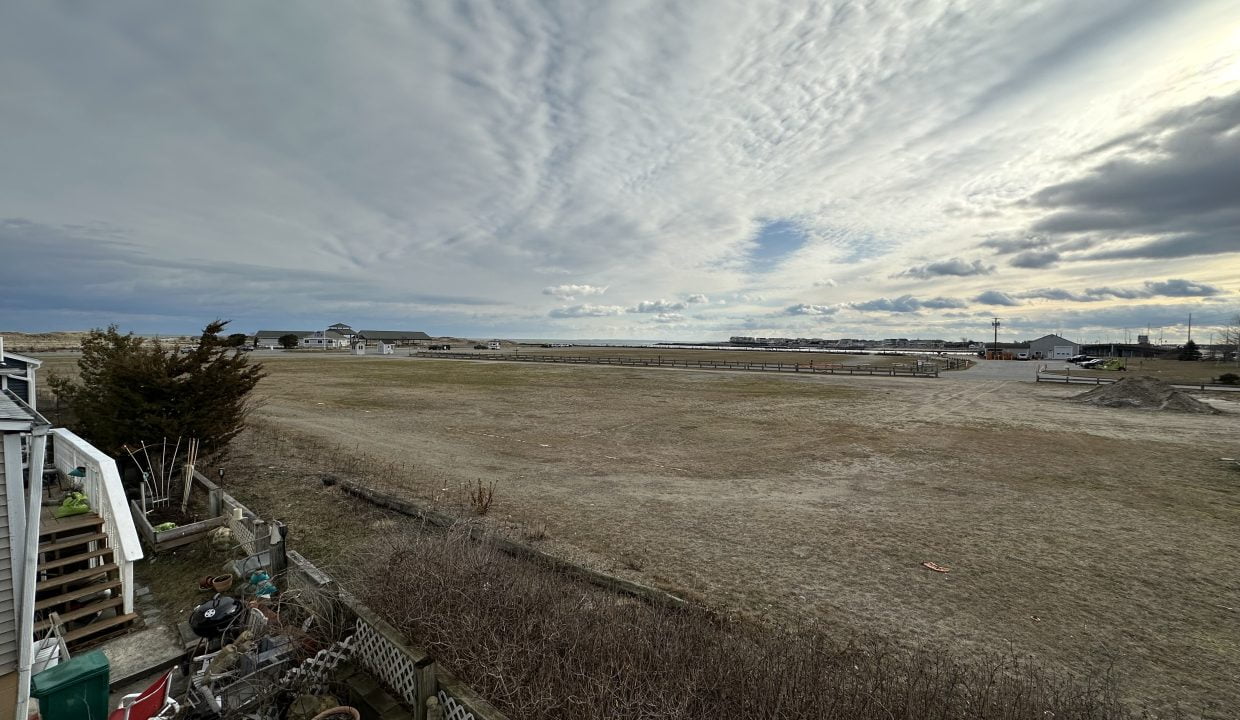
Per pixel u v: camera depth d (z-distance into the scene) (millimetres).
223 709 4164
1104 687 5035
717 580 7516
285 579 6527
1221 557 8523
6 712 3752
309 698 4453
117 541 5914
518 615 4930
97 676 3551
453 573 5387
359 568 6367
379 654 4891
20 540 3916
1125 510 10844
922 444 17578
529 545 8336
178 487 10477
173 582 6867
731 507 10930
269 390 30219
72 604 5594
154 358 10055
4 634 3850
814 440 18266
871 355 100000
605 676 4074
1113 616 6668
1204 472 13883
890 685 4336
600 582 6844
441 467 13625
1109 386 29188
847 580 7605
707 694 4027
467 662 4395
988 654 5762
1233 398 29953
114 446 9523
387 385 34750
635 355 91750
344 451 14781
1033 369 58188
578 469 14000
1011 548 8867
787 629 5941
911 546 8906
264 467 12648
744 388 35719
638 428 20453
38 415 4273
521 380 40469
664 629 4898
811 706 3902
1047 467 14453
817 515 10477
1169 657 5816
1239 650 5965
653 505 10969
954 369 57781
